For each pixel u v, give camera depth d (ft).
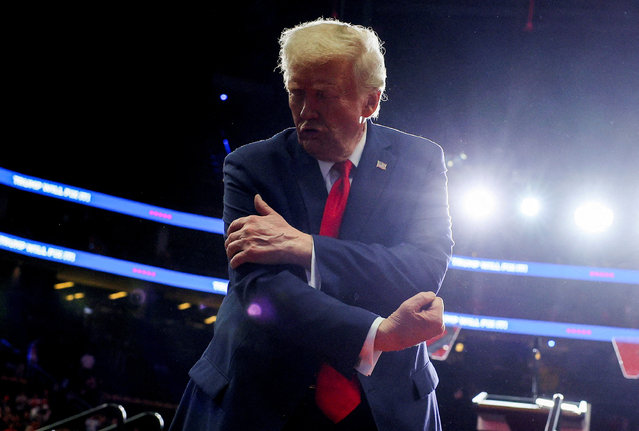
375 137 5.75
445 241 5.62
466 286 44.04
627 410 43.39
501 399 16.78
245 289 5.21
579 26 37.63
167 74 41.04
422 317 4.95
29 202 47.37
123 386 50.52
